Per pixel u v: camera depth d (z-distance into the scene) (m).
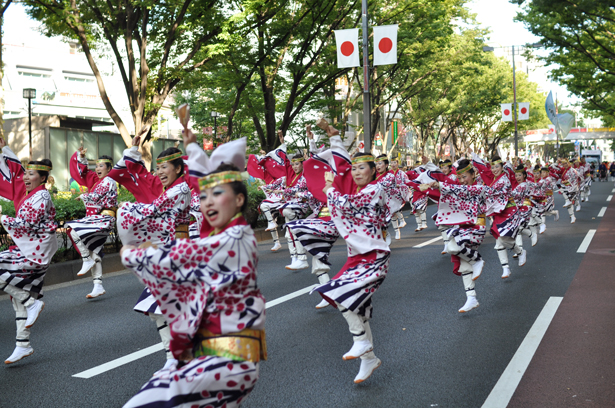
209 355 2.51
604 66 23.25
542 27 19.67
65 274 9.44
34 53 44.25
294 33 16.06
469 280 6.19
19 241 5.12
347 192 4.51
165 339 4.39
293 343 5.34
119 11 13.51
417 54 22.00
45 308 7.31
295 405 3.90
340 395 4.06
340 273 4.34
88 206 7.85
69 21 13.17
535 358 4.76
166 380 2.47
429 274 8.66
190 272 2.50
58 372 4.75
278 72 18.78
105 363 4.95
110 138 25.91
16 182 5.36
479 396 3.98
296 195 9.69
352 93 33.59
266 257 11.35
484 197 6.50
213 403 2.45
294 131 22.47
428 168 6.73
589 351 4.89
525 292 7.28
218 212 2.59
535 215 11.80
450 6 22.55
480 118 43.31
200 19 13.95
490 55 36.81
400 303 6.83
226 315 2.51
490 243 12.35
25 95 18.38
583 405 3.79
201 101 30.25
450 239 6.15
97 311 7.04
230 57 15.25
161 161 4.87
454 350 5.02
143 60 13.93
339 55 15.66
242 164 2.77
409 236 13.85
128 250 2.56
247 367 2.49
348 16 19.62
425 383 4.25
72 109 43.12
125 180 5.45
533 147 80.12
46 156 23.17
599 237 12.36
